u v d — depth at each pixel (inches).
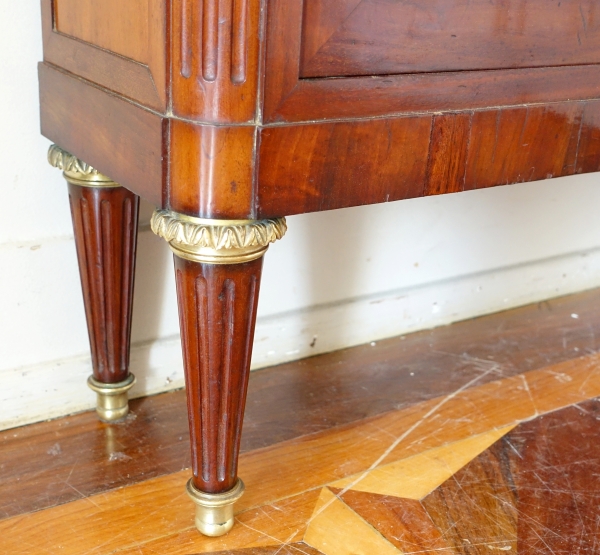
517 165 28.3
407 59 24.8
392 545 31.9
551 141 28.8
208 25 21.8
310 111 23.6
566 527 33.2
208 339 26.6
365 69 24.2
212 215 23.6
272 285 45.9
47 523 32.7
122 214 34.9
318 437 39.6
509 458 38.1
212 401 28.1
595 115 29.5
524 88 27.5
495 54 26.4
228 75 22.2
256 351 46.2
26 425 40.0
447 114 26.1
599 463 37.9
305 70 23.2
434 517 33.7
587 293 59.3
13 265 37.9
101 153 28.5
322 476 36.4
